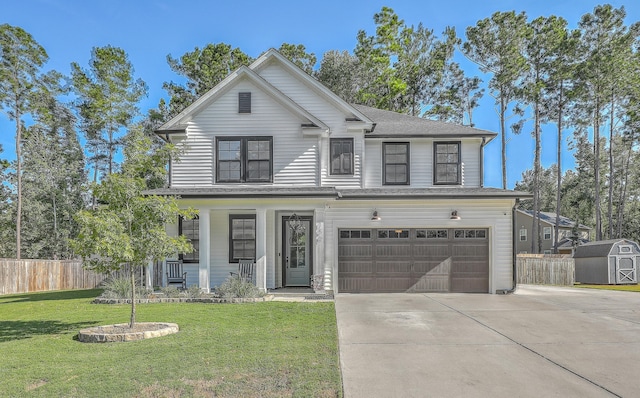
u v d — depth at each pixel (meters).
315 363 6.26
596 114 34.75
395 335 8.18
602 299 13.16
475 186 16.11
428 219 14.77
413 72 35.75
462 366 6.31
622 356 6.83
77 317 10.38
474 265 14.80
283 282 15.87
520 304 11.99
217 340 7.62
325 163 15.80
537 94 33.69
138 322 9.28
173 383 5.46
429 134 16.03
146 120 33.84
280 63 16.42
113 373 5.86
